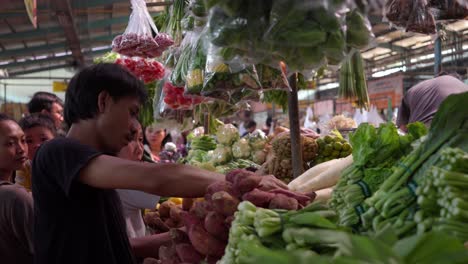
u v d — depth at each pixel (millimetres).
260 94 2371
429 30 2330
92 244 1560
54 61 15188
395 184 1205
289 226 1139
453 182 1077
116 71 1625
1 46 12227
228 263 1140
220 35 1333
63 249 1551
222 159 2930
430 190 1106
